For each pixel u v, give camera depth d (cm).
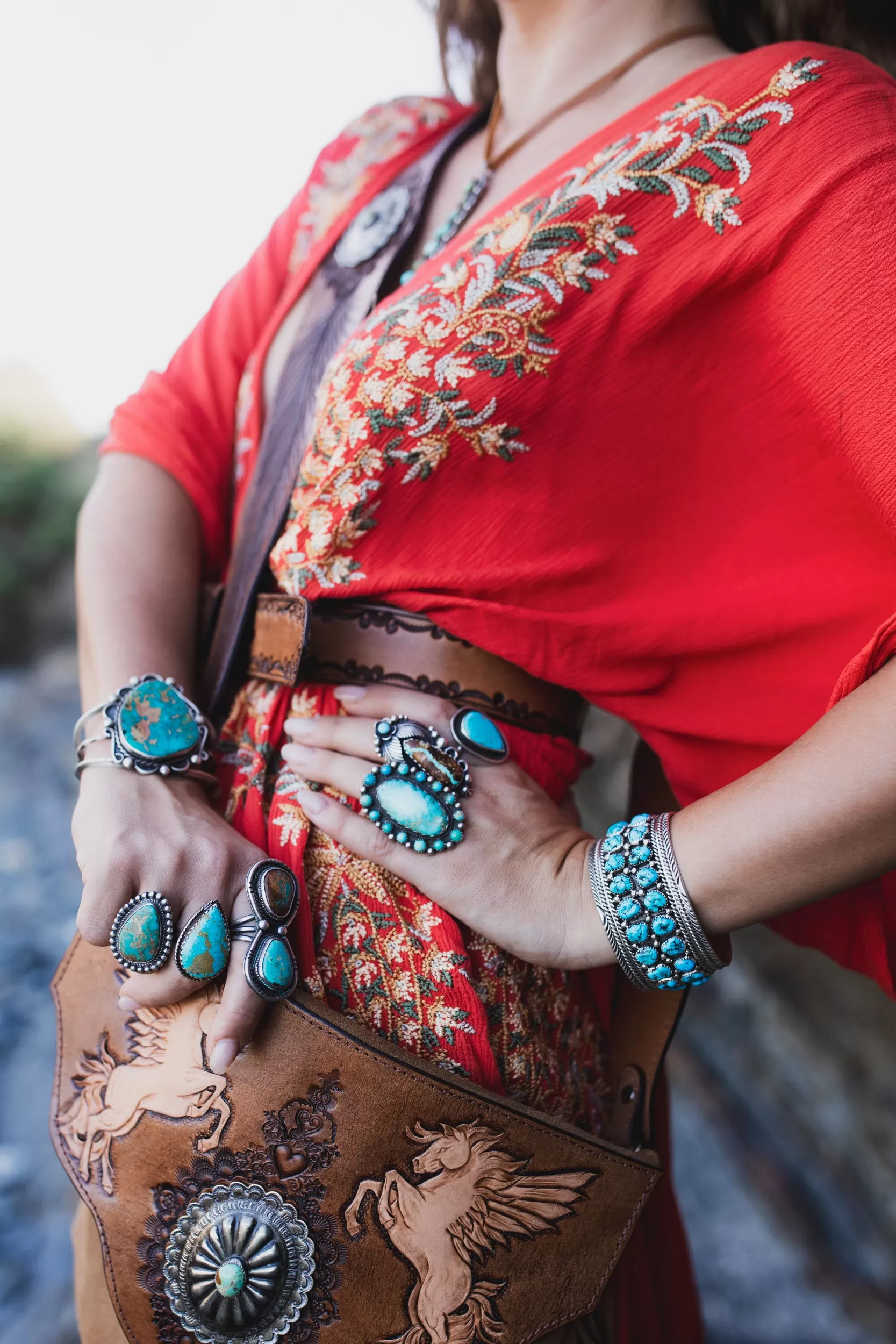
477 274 73
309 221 98
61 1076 73
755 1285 195
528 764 80
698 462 75
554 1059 76
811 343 68
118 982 73
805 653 79
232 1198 66
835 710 67
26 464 866
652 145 71
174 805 73
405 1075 66
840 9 92
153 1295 67
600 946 71
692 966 71
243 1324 65
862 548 75
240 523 88
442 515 76
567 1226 69
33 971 296
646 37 82
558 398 73
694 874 68
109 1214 68
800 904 68
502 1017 73
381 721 74
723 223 69
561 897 72
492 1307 67
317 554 78
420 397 73
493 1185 67
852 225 65
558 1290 69
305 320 90
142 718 76
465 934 74
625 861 70
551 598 77
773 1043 234
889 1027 204
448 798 72
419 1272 66
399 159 94
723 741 82
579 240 72
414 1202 66
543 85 86
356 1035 66
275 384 92
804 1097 221
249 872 69
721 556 78
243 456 93
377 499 76
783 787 66
